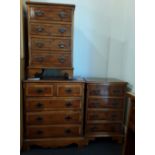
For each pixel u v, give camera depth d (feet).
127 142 5.30
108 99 7.70
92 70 9.09
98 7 8.62
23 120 7.09
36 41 7.00
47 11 6.86
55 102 7.14
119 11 8.79
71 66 7.35
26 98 6.94
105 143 7.95
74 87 7.16
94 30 8.78
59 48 7.16
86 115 7.67
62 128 7.32
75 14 8.51
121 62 9.15
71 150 7.26
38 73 7.22
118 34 8.96
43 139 7.20
